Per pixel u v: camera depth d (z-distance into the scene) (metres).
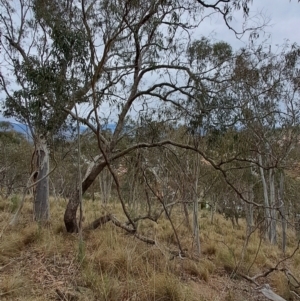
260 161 10.54
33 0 6.76
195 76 6.61
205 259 6.96
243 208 16.05
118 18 5.66
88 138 9.12
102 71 6.18
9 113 7.11
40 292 4.14
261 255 8.18
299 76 8.41
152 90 7.20
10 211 9.45
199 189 11.80
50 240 6.00
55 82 5.33
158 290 4.53
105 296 4.17
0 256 5.09
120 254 5.45
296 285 5.97
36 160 9.07
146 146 6.97
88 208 12.74
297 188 14.66
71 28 5.82
